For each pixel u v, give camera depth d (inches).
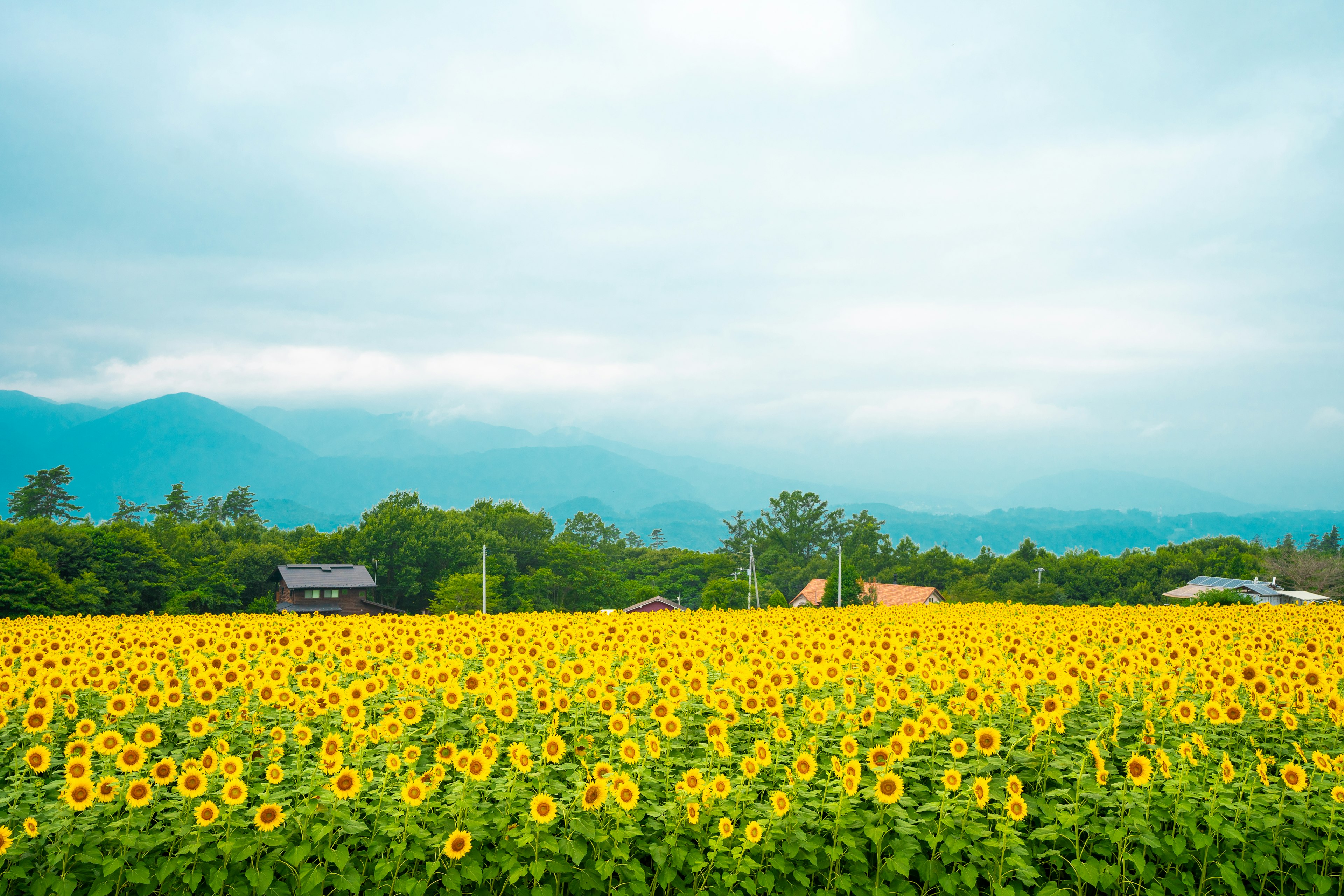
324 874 265.9
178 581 2984.7
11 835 260.4
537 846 276.4
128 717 402.6
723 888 275.0
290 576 3230.8
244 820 283.7
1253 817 296.8
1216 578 3575.3
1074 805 298.0
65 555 2738.7
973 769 327.3
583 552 3873.0
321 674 408.5
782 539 6358.3
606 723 391.9
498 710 367.2
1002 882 275.4
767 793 320.8
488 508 4953.3
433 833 289.1
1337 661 464.8
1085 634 660.7
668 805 295.6
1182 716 357.1
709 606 3555.6
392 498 4530.0
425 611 3836.1
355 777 285.1
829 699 378.0
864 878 281.4
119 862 259.9
